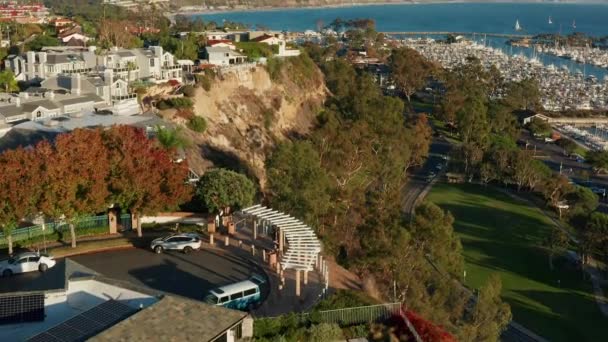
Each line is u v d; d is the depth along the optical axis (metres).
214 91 137.00
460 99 198.12
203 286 56.38
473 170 146.25
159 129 95.50
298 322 48.66
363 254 68.31
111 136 70.31
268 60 161.75
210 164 109.75
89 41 184.50
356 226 78.31
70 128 94.69
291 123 158.00
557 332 79.56
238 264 61.91
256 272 60.09
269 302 53.78
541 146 192.12
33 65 144.25
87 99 121.00
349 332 49.56
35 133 92.00
